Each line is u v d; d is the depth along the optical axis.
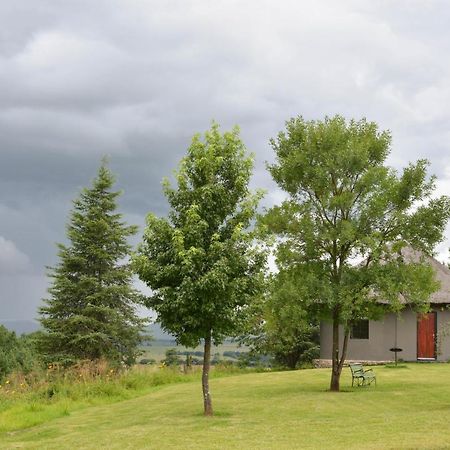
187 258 17.38
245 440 14.53
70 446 15.16
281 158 24.59
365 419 16.95
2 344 48.06
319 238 23.66
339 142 23.77
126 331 39.12
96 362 32.12
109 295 38.88
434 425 15.41
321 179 23.34
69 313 39.25
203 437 15.17
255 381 27.58
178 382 30.69
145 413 20.28
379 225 23.55
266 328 35.84
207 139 19.14
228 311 18.00
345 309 22.62
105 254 39.44
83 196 41.19
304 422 16.81
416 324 34.00
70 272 39.84
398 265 23.34
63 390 25.58
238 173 18.97
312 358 37.59
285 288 23.00
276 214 24.05
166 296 17.98
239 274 18.55
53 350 38.50
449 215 23.17
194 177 18.89
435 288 23.08
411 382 25.09
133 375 29.83
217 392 24.58
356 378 24.50
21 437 17.36
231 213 18.95
